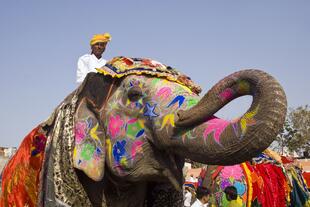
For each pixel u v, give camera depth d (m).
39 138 5.44
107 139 4.78
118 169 4.66
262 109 3.50
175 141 4.13
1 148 10.16
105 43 6.83
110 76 4.93
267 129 3.46
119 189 5.02
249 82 3.65
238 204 7.69
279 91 3.50
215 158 3.79
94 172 4.71
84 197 4.87
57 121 5.09
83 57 6.80
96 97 4.97
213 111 3.87
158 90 4.53
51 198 4.83
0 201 5.82
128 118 4.65
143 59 4.93
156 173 4.54
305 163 27.11
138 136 4.56
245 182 7.75
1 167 9.53
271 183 8.05
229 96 3.79
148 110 4.50
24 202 5.41
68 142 4.89
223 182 7.78
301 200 8.88
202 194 8.39
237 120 3.67
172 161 4.46
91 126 4.87
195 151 3.93
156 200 5.12
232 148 3.65
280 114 3.46
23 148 5.67
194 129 3.99
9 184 5.63
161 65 4.83
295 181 8.87
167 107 4.35
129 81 4.73
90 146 4.81
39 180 5.20
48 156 5.02
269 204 7.86
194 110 3.96
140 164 4.54
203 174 8.41
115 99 4.80
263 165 8.30
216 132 3.79
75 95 5.09
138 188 5.02
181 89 4.48
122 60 4.95
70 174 4.82
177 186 4.48
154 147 4.50
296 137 48.53
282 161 9.17
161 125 4.29
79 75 6.73
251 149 3.57
